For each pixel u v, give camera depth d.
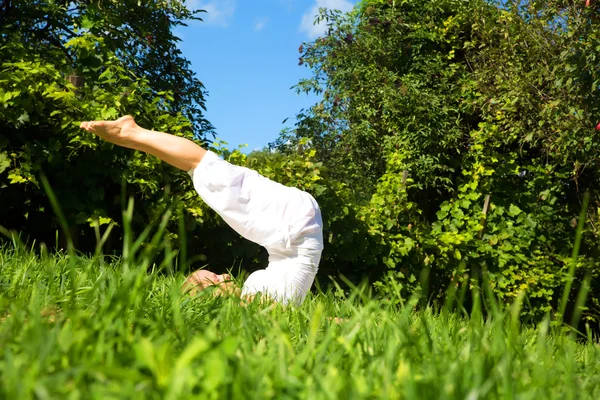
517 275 6.38
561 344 1.40
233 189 2.94
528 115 7.85
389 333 1.34
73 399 0.67
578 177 7.69
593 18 5.80
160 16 9.46
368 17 10.43
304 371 0.96
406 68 10.06
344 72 10.07
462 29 9.55
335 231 5.30
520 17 7.76
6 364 0.81
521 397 0.88
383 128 9.90
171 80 9.92
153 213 4.65
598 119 6.14
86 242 4.87
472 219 7.14
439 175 9.16
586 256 7.38
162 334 1.21
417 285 5.77
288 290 2.90
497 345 1.21
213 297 2.04
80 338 0.96
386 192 6.14
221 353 0.84
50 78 4.73
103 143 4.51
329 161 11.87
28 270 2.20
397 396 0.80
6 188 4.54
